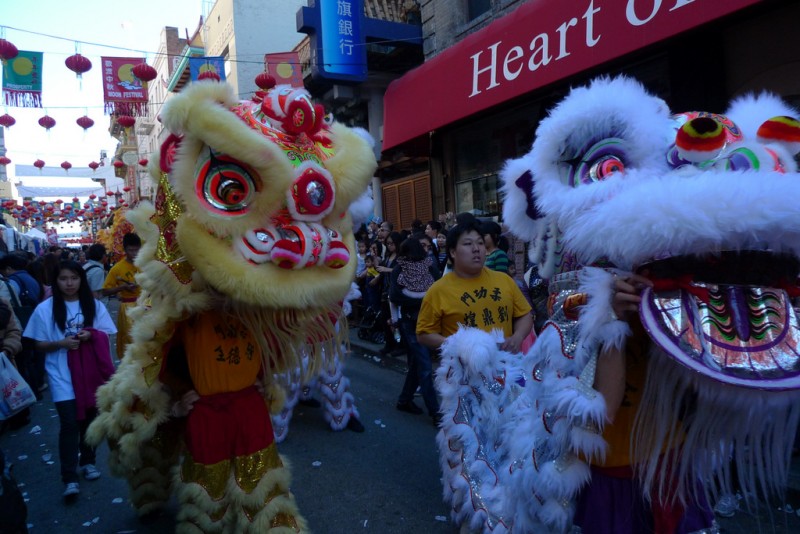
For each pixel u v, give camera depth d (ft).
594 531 5.60
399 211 40.37
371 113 37.96
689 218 4.24
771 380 4.21
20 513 8.25
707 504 5.64
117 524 11.05
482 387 9.02
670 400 5.13
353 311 32.99
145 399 8.67
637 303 4.86
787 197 4.16
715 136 4.77
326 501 11.71
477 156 31.40
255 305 7.89
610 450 5.62
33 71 29.27
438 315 10.80
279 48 64.90
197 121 7.34
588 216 4.89
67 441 12.35
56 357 12.43
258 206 7.73
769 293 4.72
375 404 18.53
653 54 20.43
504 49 24.20
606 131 5.37
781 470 4.80
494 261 16.80
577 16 20.65
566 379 5.38
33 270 24.88
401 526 10.59
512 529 6.86
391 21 35.73
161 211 8.28
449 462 9.39
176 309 8.13
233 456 8.55
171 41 94.12
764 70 17.75
